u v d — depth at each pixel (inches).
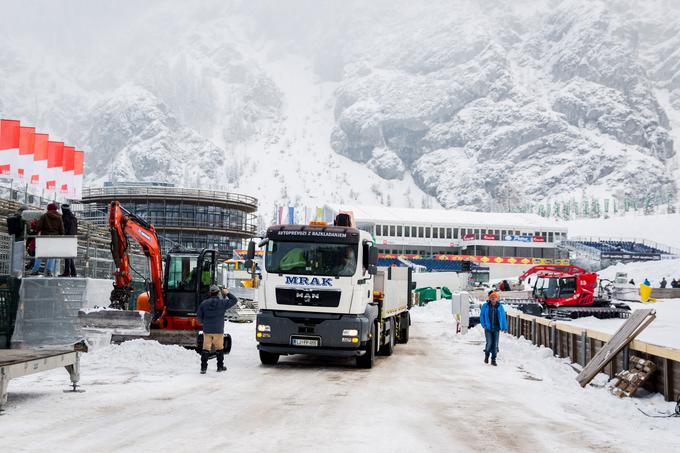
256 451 273.1
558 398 458.0
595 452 289.1
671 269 2974.9
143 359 600.4
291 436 305.0
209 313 553.9
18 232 735.7
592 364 535.8
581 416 388.2
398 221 4552.2
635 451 292.7
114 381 486.3
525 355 765.9
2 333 660.7
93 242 1096.2
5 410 354.0
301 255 620.1
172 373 544.1
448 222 4611.2
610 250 4660.4
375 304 683.4
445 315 1910.7
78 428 313.0
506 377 578.2
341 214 689.6
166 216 2672.2
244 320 1429.6
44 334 669.9
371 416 364.2
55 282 677.3
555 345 722.8
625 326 507.8
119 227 636.1
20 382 469.4
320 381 519.5
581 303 1353.3
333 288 611.2
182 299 733.9
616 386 470.9
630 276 3019.2
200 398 413.7
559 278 1353.3
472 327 1262.3
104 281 723.4
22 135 1195.9
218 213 2743.6
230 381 503.2
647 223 7071.9
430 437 311.6
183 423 331.3
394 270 820.6
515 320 1037.8
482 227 4630.9
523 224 4707.2
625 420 377.7
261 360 647.1
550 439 315.0
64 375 509.7
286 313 618.2
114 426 319.6
